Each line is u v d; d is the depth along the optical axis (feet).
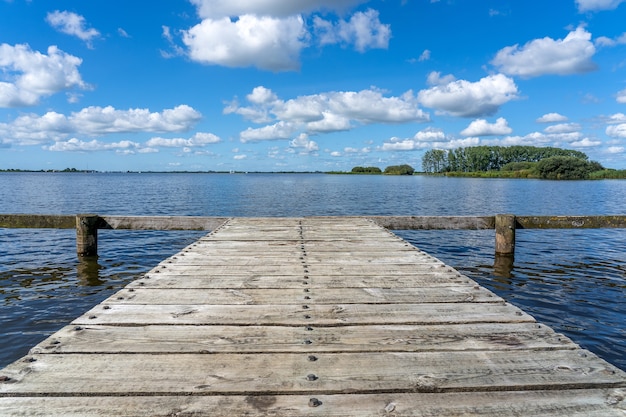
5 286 24.67
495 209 80.89
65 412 6.15
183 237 43.80
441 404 6.52
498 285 25.71
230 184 226.17
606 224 33.96
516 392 6.91
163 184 217.56
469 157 469.57
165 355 8.19
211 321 10.27
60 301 21.72
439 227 34.68
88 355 8.13
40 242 39.88
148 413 6.15
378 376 7.38
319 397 6.69
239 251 20.49
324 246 22.11
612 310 20.86
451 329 9.83
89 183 220.43
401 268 16.70
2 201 92.89
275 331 9.64
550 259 33.81
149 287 13.53
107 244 39.52
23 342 16.48
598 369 7.64
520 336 9.36
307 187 186.50
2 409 6.19
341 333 9.55
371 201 100.78
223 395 6.73
